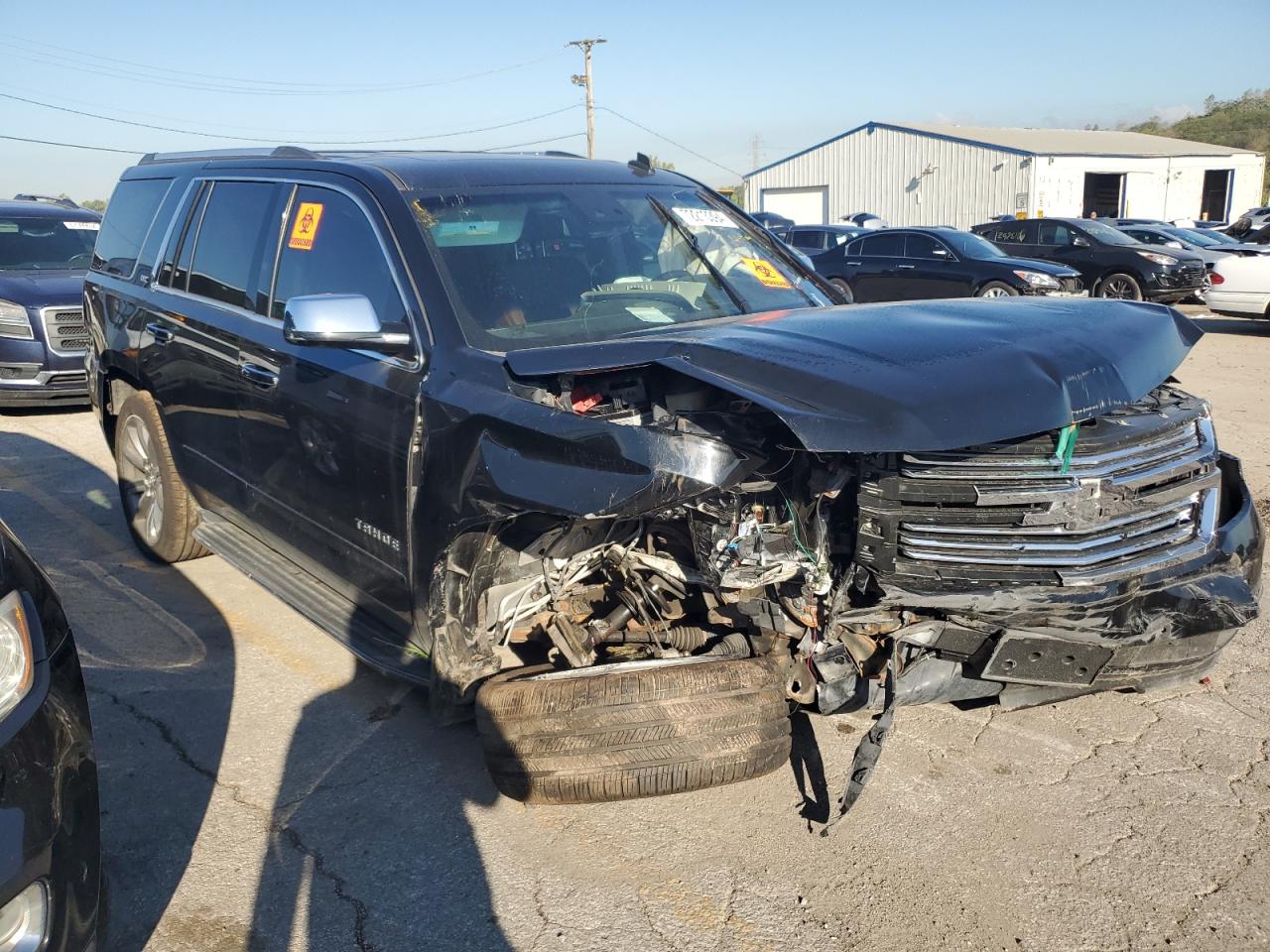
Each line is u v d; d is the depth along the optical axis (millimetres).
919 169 42344
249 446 4422
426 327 3475
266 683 4277
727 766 2920
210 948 2783
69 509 6680
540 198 4066
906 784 3490
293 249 4227
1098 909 2893
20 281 9414
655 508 2742
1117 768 3590
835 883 3014
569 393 3072
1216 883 2996
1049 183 38969
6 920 2127
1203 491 3338
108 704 4094
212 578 5461
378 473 3570
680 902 2941
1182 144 49781
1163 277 17906
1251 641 4586
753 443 2939
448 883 3035
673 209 4406
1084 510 3021
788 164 47031
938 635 3096
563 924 2861
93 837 2361
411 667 3578
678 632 3326
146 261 5426
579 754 2902
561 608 3418
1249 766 3590
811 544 3020
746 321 3557
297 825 3312
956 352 2977
